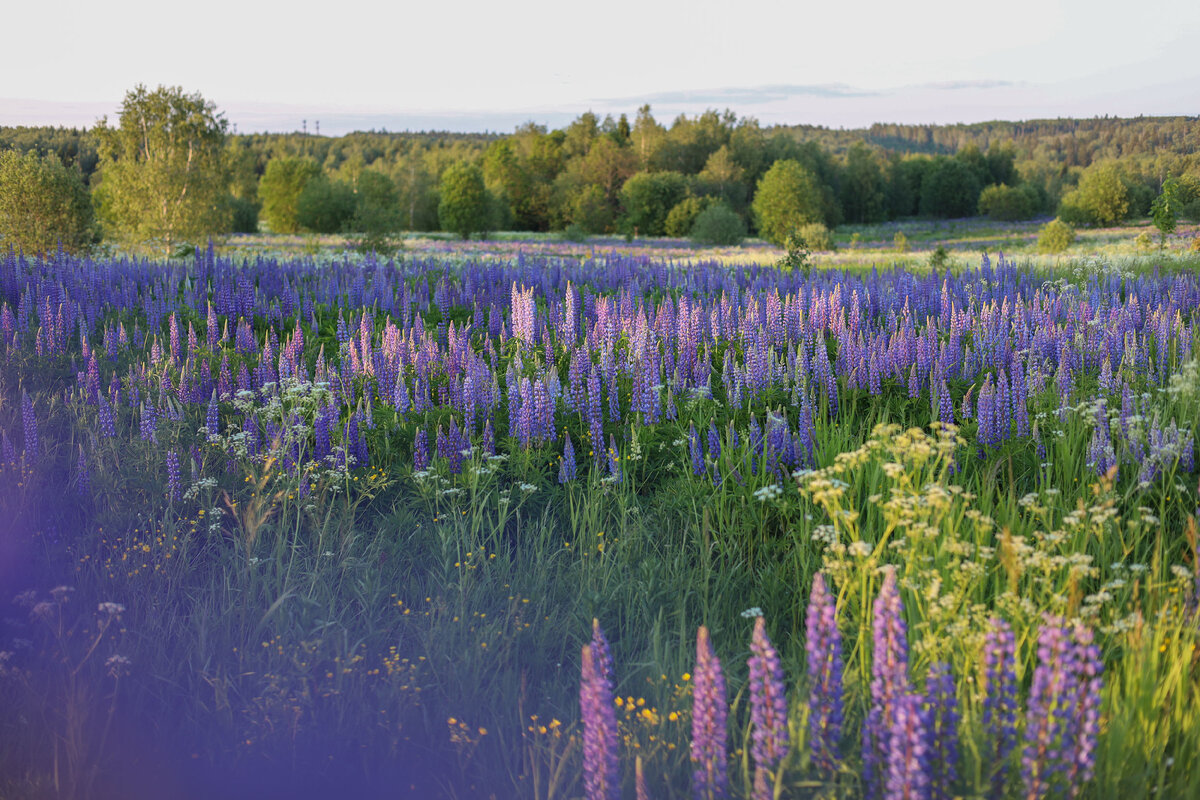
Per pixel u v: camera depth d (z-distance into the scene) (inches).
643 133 5472.4
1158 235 1647.4
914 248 2591.0
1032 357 395.9
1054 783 130.7
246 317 618.8
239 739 170.1
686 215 4003.4
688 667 195.8
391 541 269.1
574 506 299.0
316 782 163.5
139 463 291.4
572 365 399.9
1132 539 227.5
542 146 5915.4
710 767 140.6
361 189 4170.8
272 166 4190.5
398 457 339.6
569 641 221.3
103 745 158.6
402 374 393.7
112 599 217.5
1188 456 257.4
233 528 272.8
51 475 297.4
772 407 375.2
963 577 190.5
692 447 305.9
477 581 244.5
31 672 178.1
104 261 892.0
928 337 407.2
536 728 175.9
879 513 255.3
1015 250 1856.5
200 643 192.5
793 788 136.9
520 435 341.4
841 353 406.3
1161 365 356.5
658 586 236.5
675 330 475.8
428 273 850.1
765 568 249.9
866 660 185.5
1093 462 266.2
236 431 354.3
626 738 168.9
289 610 208.4
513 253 2085.4
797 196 3257.9
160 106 1686.8
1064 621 141.0
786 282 701.9
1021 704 158.9
